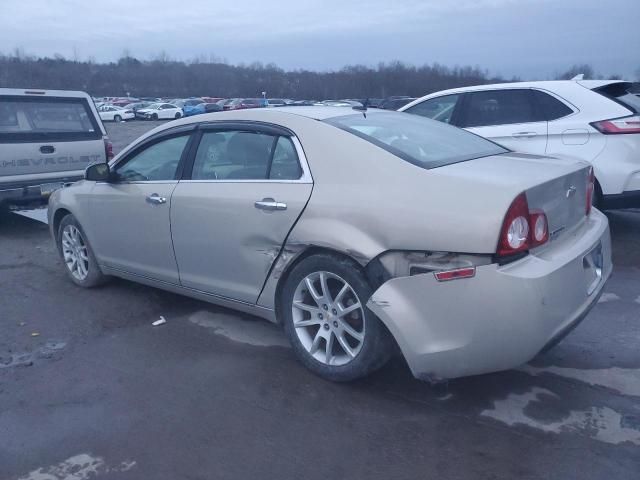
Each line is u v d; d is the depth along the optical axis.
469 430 3.23
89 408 3.54
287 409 3.47
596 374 3.78
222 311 4.96
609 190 6.22
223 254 4.12
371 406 3.48
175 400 3.61
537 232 3.14
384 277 3.33
